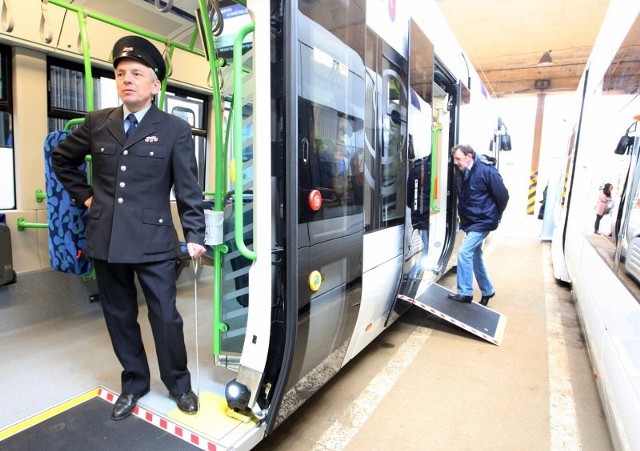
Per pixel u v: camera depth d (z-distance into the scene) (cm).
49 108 307
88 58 252
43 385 230
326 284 199
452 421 245
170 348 194
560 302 481
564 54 1153
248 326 186
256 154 174
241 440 175
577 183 455
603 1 841
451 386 286
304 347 188
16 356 263
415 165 347
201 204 192
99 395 212
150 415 194
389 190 283
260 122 172
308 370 201
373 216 257
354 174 222
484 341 364
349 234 219
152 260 184
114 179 181
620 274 215
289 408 197
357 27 222
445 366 315
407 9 301
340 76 206
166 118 189
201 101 438
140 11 316
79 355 266
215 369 241
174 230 195
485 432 236
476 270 448
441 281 573
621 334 200
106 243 182
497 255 756
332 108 200
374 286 263
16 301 296
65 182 195
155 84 186
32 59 288
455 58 444
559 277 545
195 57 400
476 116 564
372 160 253
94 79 338
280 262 180
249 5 170
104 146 182
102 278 193
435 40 373
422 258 381
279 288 182
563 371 310
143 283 189
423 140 362
